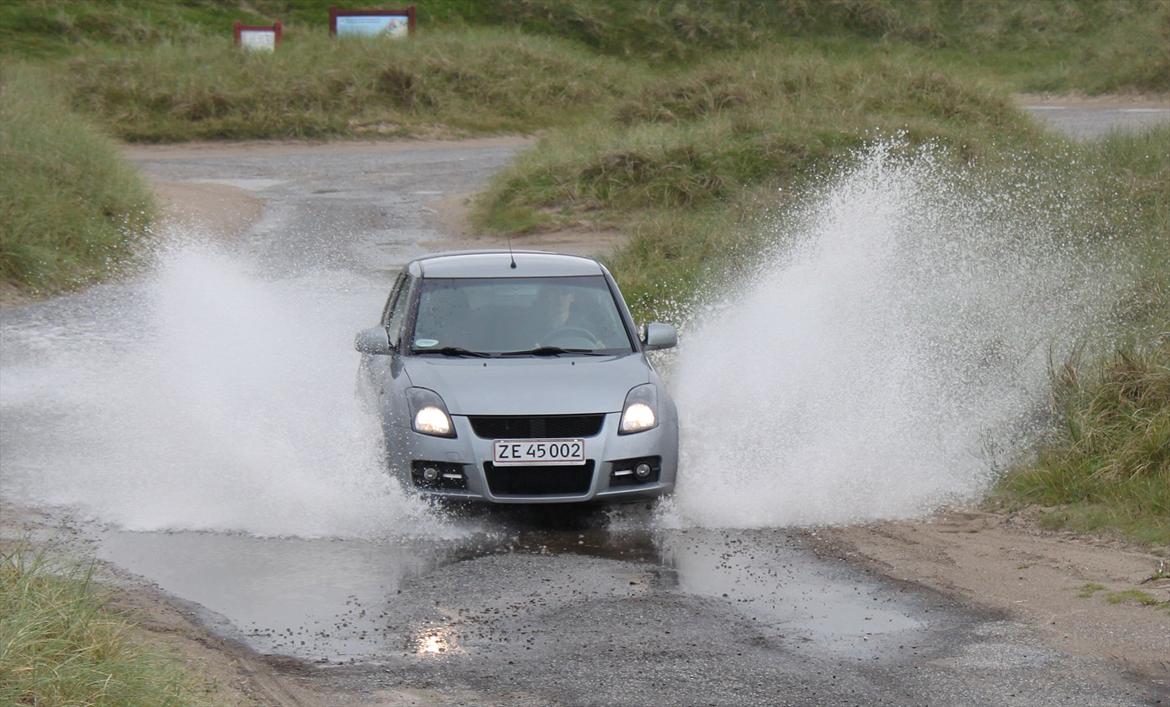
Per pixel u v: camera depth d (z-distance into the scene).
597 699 19.61
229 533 28.64
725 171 86.94
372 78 148.38
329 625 22.94
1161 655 21.22
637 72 174.00
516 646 21.88
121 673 17.92
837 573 26.06
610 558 27.00
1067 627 22.70
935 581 25.52
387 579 25.53
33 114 85.81
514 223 83.50
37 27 166.12
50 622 18.75
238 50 152.12
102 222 75.12
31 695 16.81
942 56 198.88
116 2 179.88
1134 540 27.94
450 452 28.95
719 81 116.12
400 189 104.62
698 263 61.66
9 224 66.56
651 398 30.20
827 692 19.84
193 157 124.25
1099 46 176.38
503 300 33.47
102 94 138.88
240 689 19.52
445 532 28.89
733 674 20.58
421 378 30.42
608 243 76.06
